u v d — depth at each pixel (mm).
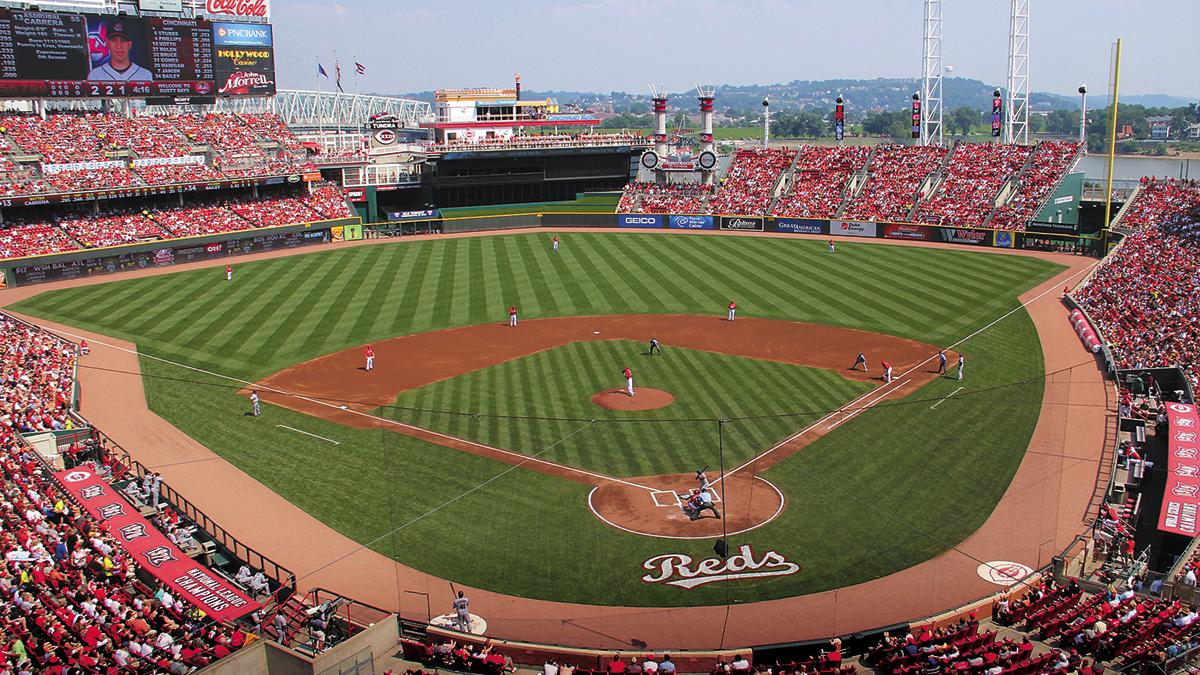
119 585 27469
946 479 36344
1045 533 31703
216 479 37625
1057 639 24422
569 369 52000
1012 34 111875
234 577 28750
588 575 29609
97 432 41469
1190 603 26297
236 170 100250
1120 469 36750
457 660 23672
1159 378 45875
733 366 52062
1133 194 95438
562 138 125125
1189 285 61438
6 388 45188
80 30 91562
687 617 26938
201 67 100688
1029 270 79375
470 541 32031
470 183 121812
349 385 49969
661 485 36188
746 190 112500
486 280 78750
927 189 104000
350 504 35094
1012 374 50062
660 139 126500
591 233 106875
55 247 83562
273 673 23312
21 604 25094
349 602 26812
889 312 64812
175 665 22219
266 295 73688
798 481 36281
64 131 93875
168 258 89875
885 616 26688
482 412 44906
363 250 97000
